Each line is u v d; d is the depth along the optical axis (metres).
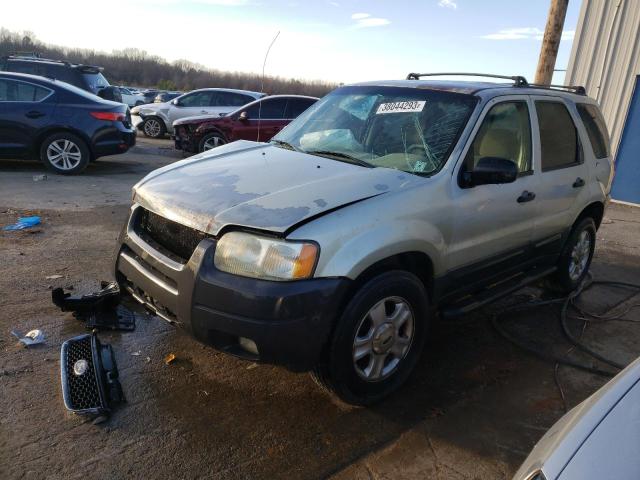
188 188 3.10
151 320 3.92
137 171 10.16
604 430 1.65
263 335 2.54
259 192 2.93
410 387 3.35
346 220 2.71
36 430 2.67
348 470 2.59
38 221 6.06
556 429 1.90
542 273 4.52
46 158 9.01
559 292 5.07
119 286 3.39
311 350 2.62
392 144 3.57
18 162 10.10
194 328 2.71
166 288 2.84
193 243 2.83
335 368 2.77
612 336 4.29
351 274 2.66
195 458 2.58
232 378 3.28
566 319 4.57
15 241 5.37
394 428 2.93
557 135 4.39
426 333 3.31
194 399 3.04
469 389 3.38
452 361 3.72
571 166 4.51
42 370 3.18
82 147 9.11
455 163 3.33
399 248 2.88
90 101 9.20
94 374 3.02
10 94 8.82
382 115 3.82
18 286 4.30
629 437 1.58
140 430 2.74
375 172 3.17
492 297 3.88
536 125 4.09
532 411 3.18
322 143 3.83
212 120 11.66
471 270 3.57
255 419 2.91
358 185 2.97
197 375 3.28
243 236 2.63
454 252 3.35
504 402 3.26
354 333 2.78
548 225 4.29
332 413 3.02
